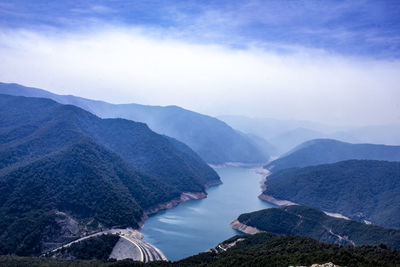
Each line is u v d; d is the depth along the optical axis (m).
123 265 191.62
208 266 178.00
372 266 134.62
